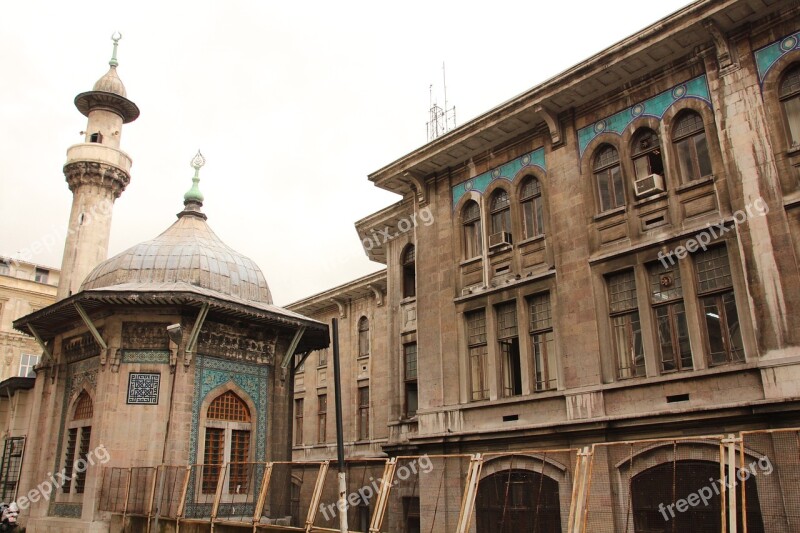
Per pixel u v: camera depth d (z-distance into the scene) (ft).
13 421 105.60
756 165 51.98
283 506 77.56
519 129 70.85
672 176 57.26
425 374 74.43
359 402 122.21
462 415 69.05
